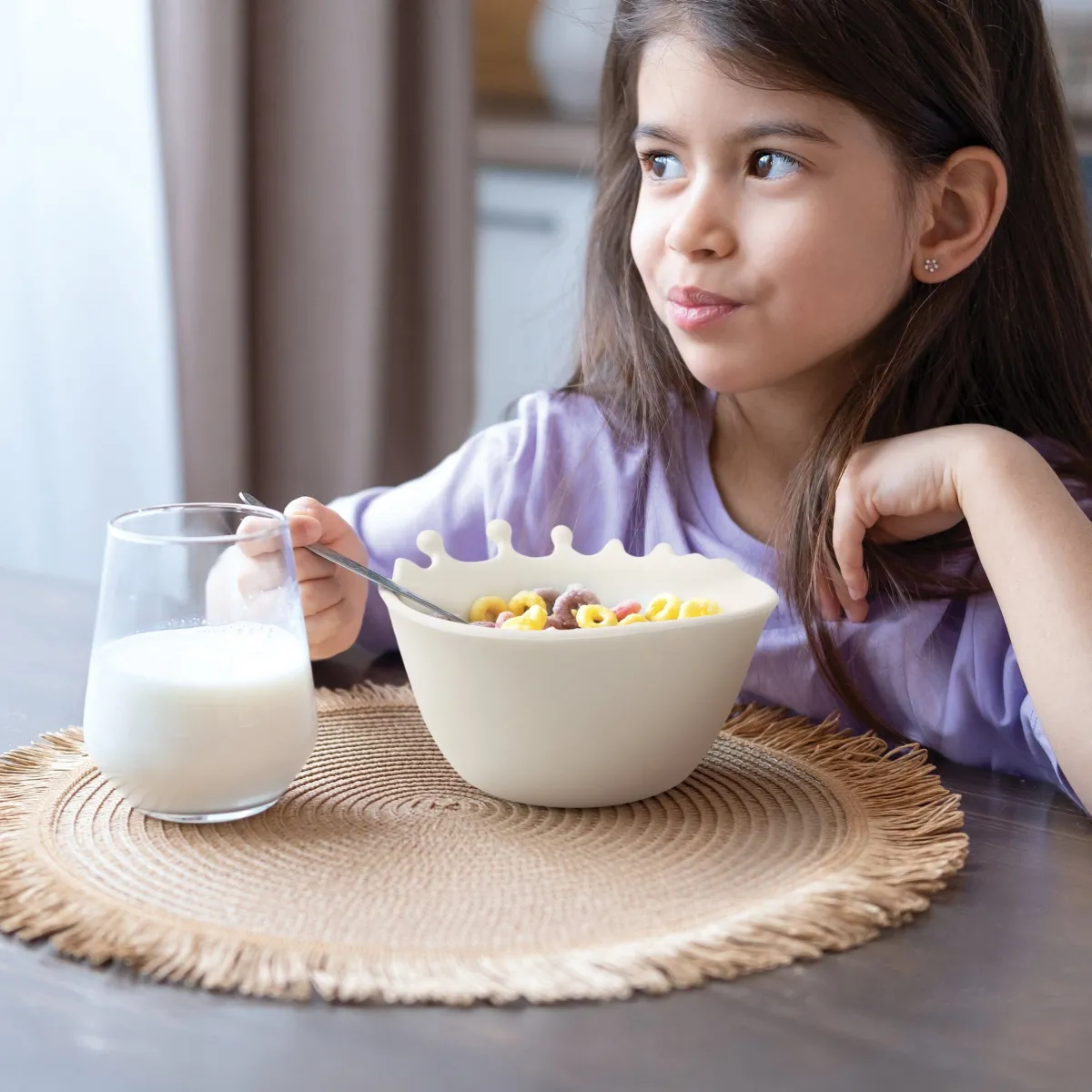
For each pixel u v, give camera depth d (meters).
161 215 1.94
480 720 0.72
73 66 1.92
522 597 0.82
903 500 0.93
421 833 0.70
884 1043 0.53
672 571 0.84
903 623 1.00
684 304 0.94
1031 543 0.85
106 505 2.07
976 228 0.97
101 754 0.69
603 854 0.67
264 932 0.58
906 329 0.99
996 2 1.02
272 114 1.99
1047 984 0.58
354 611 0.97
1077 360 1.12
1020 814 0.77
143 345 2.02
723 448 1.12
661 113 0.92
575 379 1.22
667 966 0.56
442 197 2.12
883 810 0.74
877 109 0.90
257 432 2.08
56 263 1.97
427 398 2.20
